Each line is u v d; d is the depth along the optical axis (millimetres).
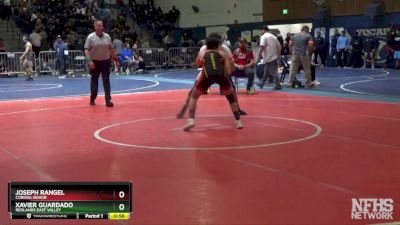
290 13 32375
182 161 6902
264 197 5285
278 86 16688
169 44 34156
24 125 10227
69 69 27688
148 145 7988
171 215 4797
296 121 10117
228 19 35375
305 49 16969
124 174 6273
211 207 5000
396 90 16062
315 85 17547
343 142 8008
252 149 7578
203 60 9289
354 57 29438
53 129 9672
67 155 7379
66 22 31438
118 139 8523
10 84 21500
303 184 5734
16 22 31047
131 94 16312
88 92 17422
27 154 7484
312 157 7016
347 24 30078
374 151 7348
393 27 27500
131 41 31891
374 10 28109
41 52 27312
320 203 5062
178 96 15445
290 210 4875
